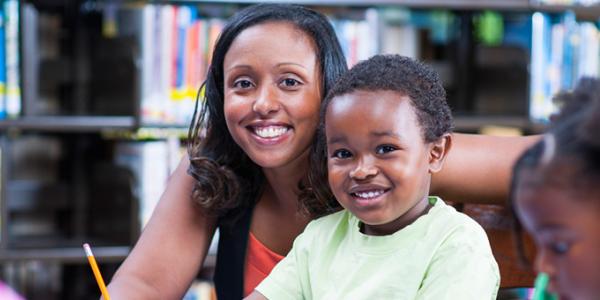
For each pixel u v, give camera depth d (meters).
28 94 2.66
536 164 0.51
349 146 1.01
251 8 1.32
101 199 2.81
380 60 1.07
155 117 2.65
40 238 2.81
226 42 1.31
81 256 2.61
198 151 1.39
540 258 0.51
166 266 1.37
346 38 2.74
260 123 1.26
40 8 2.87
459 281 0.97
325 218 1.18
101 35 2.80
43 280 2.76
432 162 1.06
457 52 2.98
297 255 1.17
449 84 2.98
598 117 0.50
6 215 2.63
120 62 2.68
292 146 1.27
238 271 1.40
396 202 1.01
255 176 1.39
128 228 2.65
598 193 0.49
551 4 2.72
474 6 2.69
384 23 2.75
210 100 1.37
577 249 0.49
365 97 1.01
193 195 1.37
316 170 1.26
